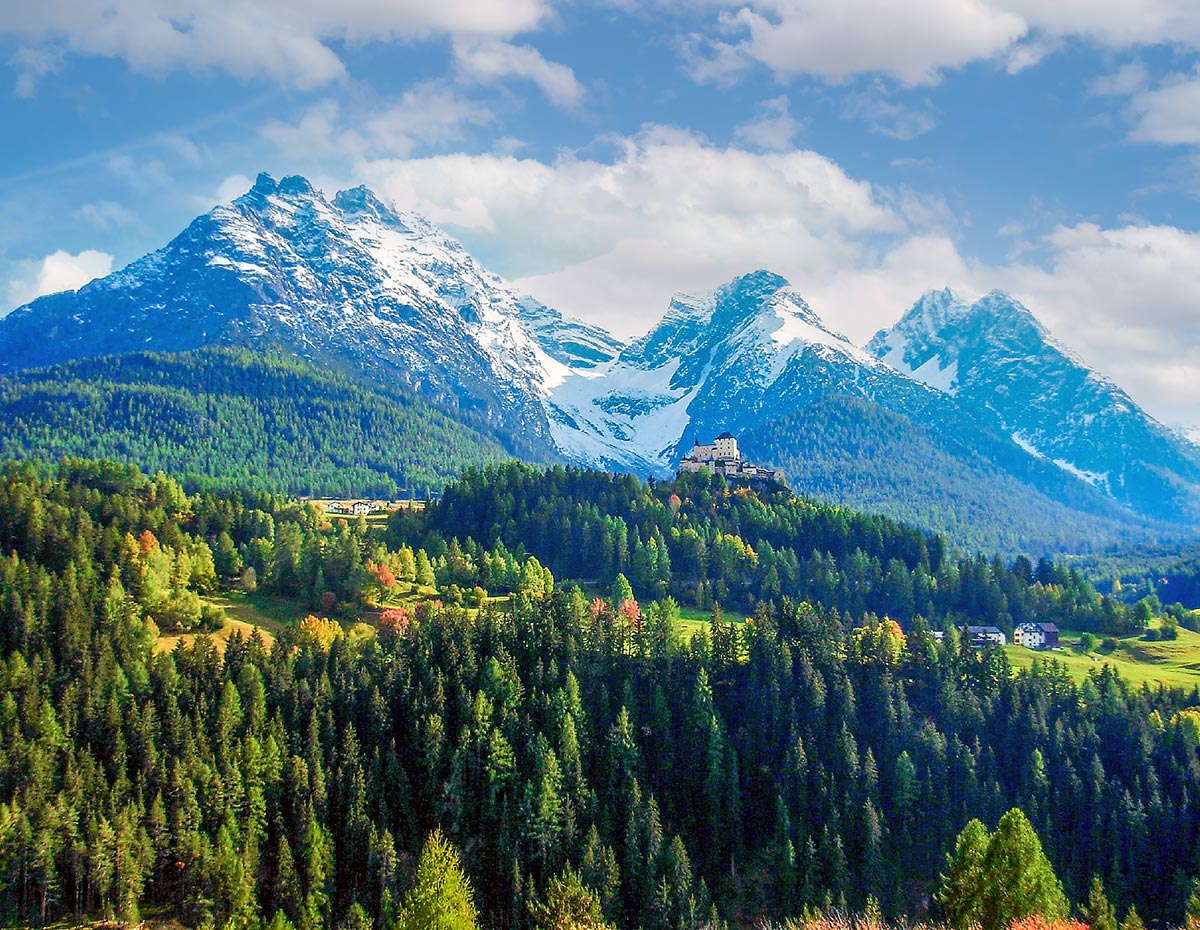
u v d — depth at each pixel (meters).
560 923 174.38
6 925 173.00
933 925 161.38
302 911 181.00
